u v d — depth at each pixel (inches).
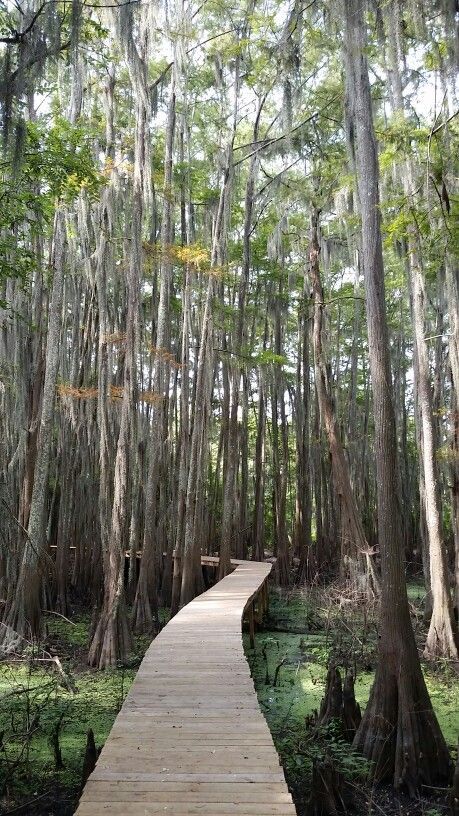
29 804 216.7
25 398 546.0
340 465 696.4
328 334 832.9
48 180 353.4
